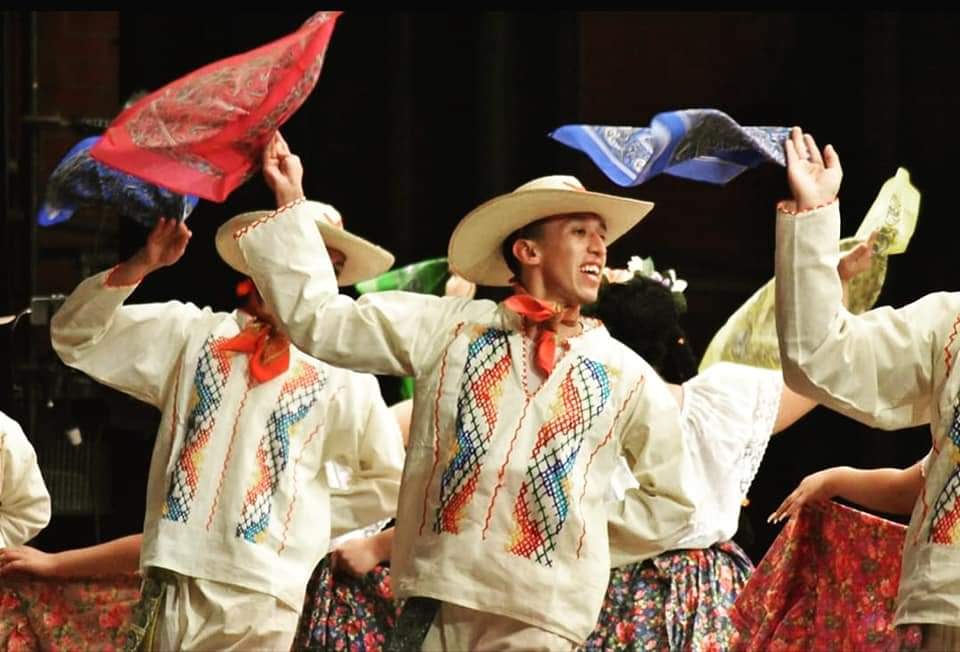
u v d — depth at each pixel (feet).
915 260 71.10
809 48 74.43
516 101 73.77
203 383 39.86
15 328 55.16
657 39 75.15
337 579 44.68
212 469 39.32
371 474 41.60
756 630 40.60
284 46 34.53
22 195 63.57
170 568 38.68
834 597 40.24
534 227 36.11
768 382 43.21
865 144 72.43
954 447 32.68
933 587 32.30
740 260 75.72
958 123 71.51
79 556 44.04
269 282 35.09
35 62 64.34
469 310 35.76
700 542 41.50
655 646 40.65
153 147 34.40
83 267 69.26
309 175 74.64
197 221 68.23
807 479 40.45
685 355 45.03
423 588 34.22
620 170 36.60
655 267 75.51
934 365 33.37
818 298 32.71
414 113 74.43
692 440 42.04
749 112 75.05
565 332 35.88
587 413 34.96
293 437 39.99
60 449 59.88
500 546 34.09
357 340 35.06
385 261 43.62
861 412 33.37
